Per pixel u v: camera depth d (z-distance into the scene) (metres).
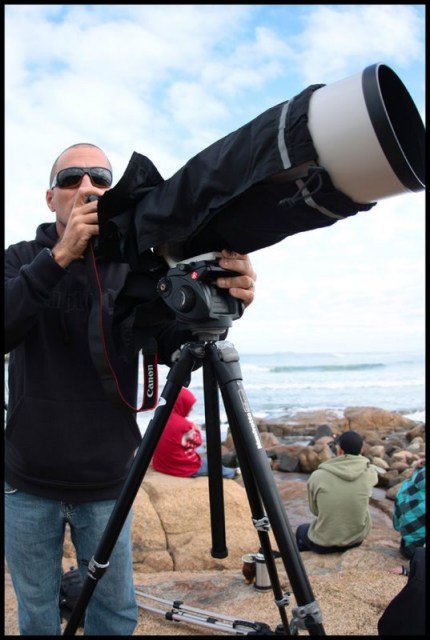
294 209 1.60
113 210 1.91
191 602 3.49
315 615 1.52
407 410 25.61
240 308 1.94
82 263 2.24
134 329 2.08
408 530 4.11
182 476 5.52
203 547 4.43
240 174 1.58
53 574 2.23
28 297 1.97
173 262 1.96
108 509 2.22
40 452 2.14
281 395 33.38
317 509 4.53
